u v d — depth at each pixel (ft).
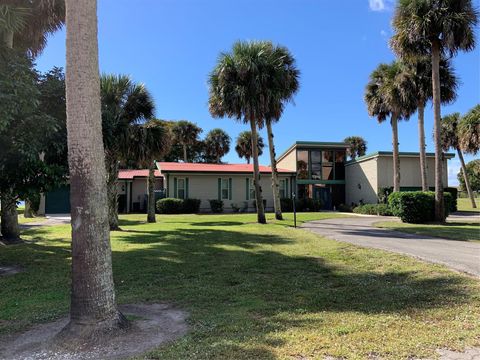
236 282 22.89
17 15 24.06
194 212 95.14
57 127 25.44
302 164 111.14
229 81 57.47
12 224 40.98
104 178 14.49
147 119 54.65
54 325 16.02
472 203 103.96
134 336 14.19
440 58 60.34
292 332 14.14
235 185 102.37
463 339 13.17
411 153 98.02
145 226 56.90
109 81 50.06
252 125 60.54
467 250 31.53
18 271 27.32
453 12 52.26
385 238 40.29
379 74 78.18
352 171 109.50
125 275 24.90
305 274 24.50
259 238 41.37
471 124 83.15
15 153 23.93
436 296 18.49
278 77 57.00
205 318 16.22
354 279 22.67
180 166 102.78
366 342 13.01
